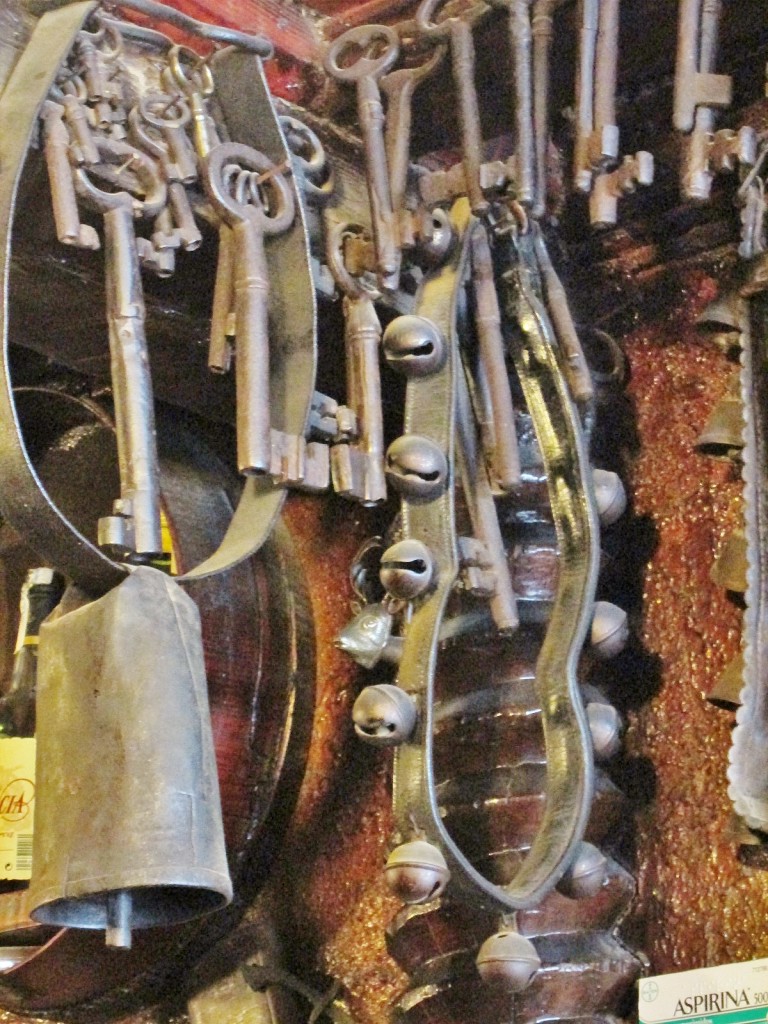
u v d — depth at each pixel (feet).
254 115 2.60
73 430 3.22
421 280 2.74
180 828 2.09
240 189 2.50
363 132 2.72
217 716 2.96
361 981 2.96
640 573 2.97
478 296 2.69
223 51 2.63
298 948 3.07
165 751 2.12
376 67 2.73
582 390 2.70
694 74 2.52
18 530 2.16
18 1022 3.17
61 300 2.63
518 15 2.60
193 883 2.07
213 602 3.01
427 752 2.37
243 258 2.45
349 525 3.29
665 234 3.09
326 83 2.88
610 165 2.59
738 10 2.75
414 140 2.93
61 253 2.51
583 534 2.56
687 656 2.86
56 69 2.31
